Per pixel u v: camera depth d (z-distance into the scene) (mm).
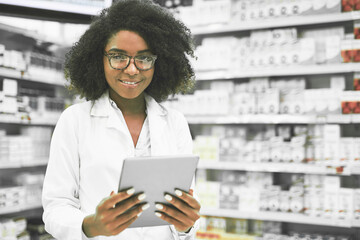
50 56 3512
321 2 2701
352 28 2963
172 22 1211
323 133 2656
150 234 1077
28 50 3631
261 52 2895
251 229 2988
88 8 2564
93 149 1058
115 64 995
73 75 1183
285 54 2812
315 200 2637
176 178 844
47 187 1021
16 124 3479
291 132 2980
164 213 899
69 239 912
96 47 1095
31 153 3244
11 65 3014
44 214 1001
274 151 2797
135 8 1076
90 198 1041
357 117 2523
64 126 1073
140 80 1026
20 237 2982
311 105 2709
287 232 2994
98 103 1135
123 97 1113
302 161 2709
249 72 2867
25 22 3566
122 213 826
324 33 2893
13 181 3252
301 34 2990
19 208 3051
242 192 2854
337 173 2535
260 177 2902
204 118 2967
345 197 2535
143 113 1196
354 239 2791
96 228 841
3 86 2945
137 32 1008
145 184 814
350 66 2551
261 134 2977
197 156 844
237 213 2824
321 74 3023
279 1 2850
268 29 3049
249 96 2902
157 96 1287
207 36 3406
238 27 2914
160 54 1120
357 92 2562
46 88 3693
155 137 1120
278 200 2750
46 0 2459
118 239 1043
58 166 1035
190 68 1311
